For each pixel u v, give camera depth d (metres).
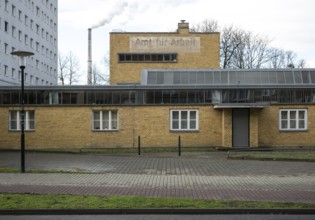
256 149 27.03
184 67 45.69
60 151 26.17
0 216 9.57
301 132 29.08
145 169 17.55
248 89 29.02
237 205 10.16
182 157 22.30
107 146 28.80
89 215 9.65
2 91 28.89
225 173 16.31
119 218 9.32
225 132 28.31
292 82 32.06
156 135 28.80
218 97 28.92
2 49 62.00
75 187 12.94
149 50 45.56
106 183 13.79
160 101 28.94
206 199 10.97
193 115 28.98
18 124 28.98
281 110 29.11
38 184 13.48
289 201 10.76
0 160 21.39
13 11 67.88
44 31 85.94
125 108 28.91
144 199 10.84
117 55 45.41
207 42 46.00
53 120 28.84
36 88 28.80
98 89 28.80
